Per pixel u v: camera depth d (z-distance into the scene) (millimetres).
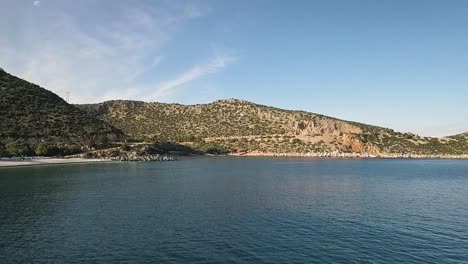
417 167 155500
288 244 35688
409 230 41594
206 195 65125
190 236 38031
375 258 32344
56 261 30859
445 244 36500
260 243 35875
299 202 58656
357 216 48469
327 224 43812
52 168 120625
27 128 169750
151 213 48969
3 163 131500
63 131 180375
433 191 75312
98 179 90312
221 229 40938
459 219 47375
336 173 117562
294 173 115000
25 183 79688
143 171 116750
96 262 30625
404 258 32469
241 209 52188
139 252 33031
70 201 57844
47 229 40656
